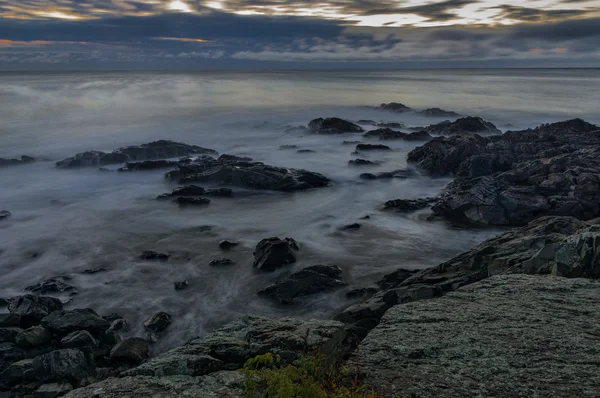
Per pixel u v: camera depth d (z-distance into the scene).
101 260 23.39
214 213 31.02
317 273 20.16
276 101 109.88
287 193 35.25
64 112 83.94
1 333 15.24
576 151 34.97
